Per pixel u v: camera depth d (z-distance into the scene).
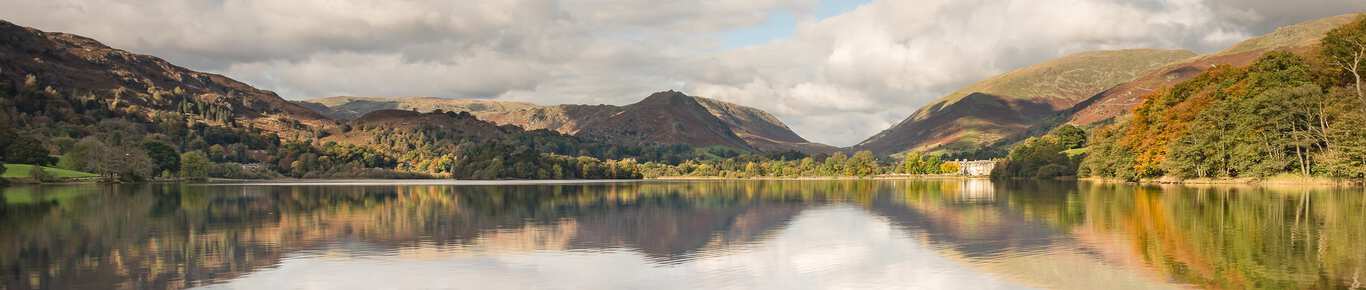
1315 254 35.72
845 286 31.69
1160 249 38.88
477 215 69.31
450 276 34.53
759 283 32.50
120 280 33.75
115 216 67.62
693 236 50.06
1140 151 139.00
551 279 33.75
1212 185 115.62
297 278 34.22
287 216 67.50
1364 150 98.00
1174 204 71.00
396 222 60.91
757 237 49.25
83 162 179.62
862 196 106.38
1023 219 58.31
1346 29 124.44
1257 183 112.00
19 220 63.22
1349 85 116.31
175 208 79.88
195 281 33.56
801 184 197.25
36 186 152.38
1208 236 43.62
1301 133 108.06
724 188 161.50
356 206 84.06
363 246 44.59
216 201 95.56
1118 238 44.16
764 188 158.75
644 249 43.19
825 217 65.25
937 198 95.25
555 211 75.25
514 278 34.00
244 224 58.94
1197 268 32.97
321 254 41.28
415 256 40.50
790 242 46.12
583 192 134.00
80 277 34.41
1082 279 31.77
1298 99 108.38
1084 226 51.53
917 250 41.22
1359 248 37.41
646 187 171.00
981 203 81.06
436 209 78.38
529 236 50.03
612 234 51.50
